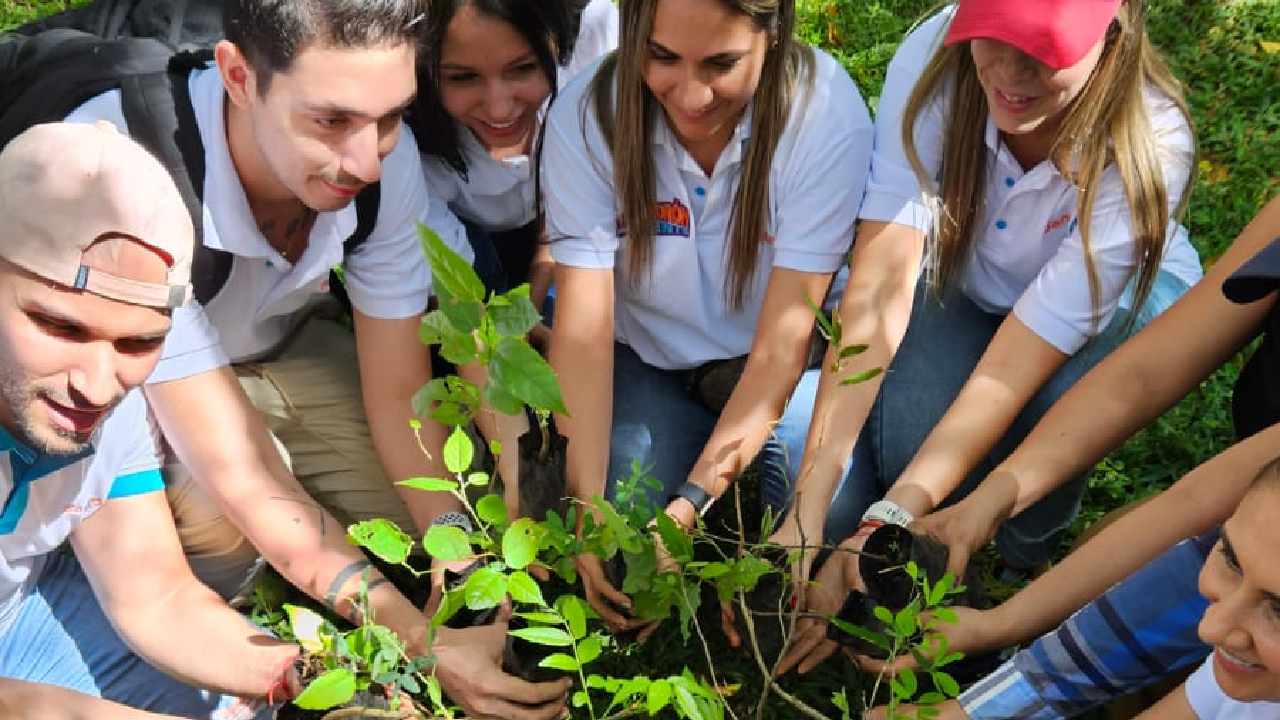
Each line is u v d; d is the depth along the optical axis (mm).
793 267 2621
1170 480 3133
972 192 2643
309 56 1975
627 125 2498
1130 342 2414
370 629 1994
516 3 2555
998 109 2367
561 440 2275
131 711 2125
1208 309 2326
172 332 2213
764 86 2477
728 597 2150
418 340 2641
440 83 2734
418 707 2162
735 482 2662
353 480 2863
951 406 2578
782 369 2660
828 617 2160
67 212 1724
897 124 2648
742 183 2584
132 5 2359
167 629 2246
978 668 2480
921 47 2670
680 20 2230
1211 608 1665
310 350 2863
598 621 2648
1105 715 2535
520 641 2457
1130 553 2195
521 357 1674
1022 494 2389
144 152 1838
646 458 2900
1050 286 2547
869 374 2102
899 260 2619
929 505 2471
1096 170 2426
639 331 2949
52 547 2201
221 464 2322
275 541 2354
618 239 2709
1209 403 3248
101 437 2082
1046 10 2182
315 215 2387
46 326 1778
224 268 2330
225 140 2186
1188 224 3738
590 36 3133
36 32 2363
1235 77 4219
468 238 3104
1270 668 1621
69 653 2338
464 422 1940
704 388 2945
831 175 2555
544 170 2693
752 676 2646
